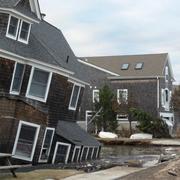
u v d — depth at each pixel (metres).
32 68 26.45
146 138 53.09
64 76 29.11
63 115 32.47
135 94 65.56
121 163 28.81
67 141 29.11
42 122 25.64
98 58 71.31
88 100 62.19
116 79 66.12
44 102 27.41
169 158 31.52
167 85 68.31
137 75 65.56
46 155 27.42
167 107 67.62
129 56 70.12
